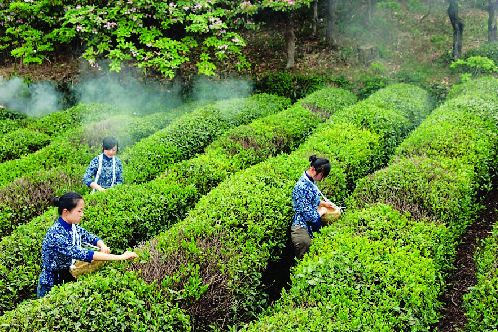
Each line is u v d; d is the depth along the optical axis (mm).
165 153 10023
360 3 21188
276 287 6457
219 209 6418
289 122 11312
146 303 4723
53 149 10531
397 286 4727
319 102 13172
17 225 7754
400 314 4398
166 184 7941
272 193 6859
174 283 5004
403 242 5445
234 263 5441
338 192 7609
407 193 6555
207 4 14508
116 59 13688
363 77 16312
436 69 16359
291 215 6598
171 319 4633
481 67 14836
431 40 18219
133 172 9148
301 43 19547
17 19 15828
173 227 6230
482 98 11461
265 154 9812
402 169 7215
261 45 19641
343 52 18359
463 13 20125
